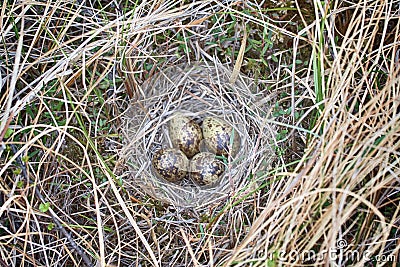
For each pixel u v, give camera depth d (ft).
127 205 1.73
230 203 1.58
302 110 1.72
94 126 1.77
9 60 1.75
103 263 1.44
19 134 1.68
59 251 1.66
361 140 1.48
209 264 1.56
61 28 1.78
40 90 1.71
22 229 1.64
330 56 1.71
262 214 1.40
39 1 1.77
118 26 1.69
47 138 1.72
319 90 1.53
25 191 1.62
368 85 1.53
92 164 1.69
